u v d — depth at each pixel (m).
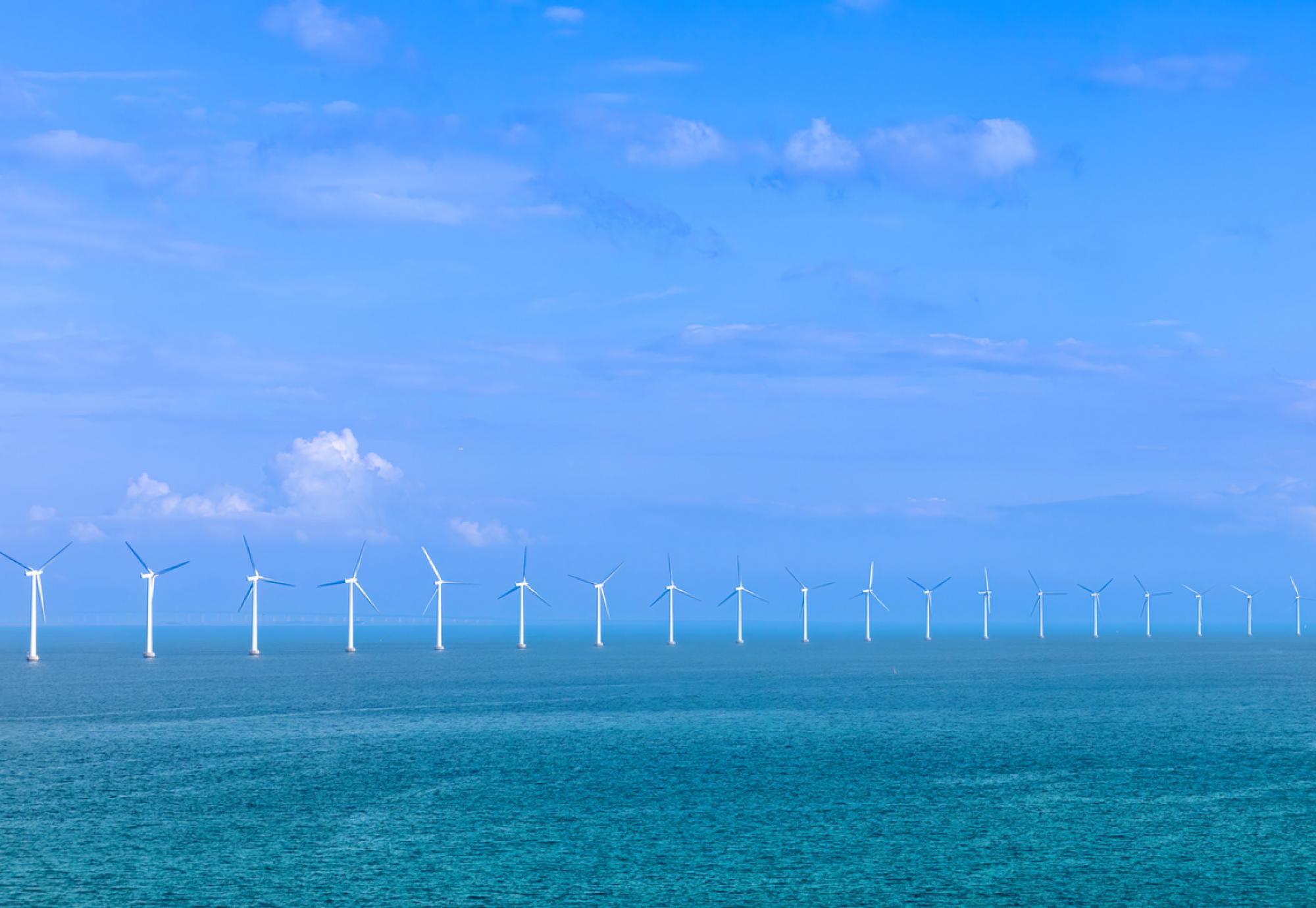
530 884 63.91
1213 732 128.50
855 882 64.50
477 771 99.62
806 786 92.81
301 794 88.94
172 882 64.12
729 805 84.88
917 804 85.19
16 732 127.06
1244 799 87.06
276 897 61.38
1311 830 76.94
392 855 69.81
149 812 81.81
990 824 78.38
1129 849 71.75
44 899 61.00
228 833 75.38
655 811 82.75
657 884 63.94
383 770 99.81
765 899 61.34
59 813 81.56
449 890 62.81
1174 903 60.72
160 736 124.00
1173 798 87.62
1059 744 118.44
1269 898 61.59
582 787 92.00
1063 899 61.38
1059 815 81.31
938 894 62.38
